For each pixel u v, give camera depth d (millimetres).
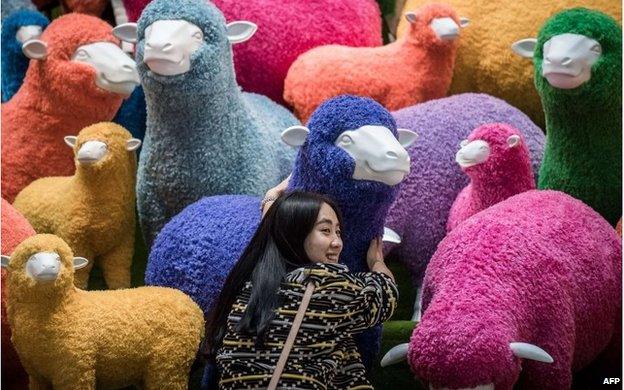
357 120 3705
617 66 4152
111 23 5387
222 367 3512
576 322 3824
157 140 4340
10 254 4129
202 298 3971
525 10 5012
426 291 3836
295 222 3559
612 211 4422
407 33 4980
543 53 4191
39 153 4777
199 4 4242
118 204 4457
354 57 4938
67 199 4453
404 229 4516
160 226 4465
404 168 3664
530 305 3676
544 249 3789
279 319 3469
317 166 3709
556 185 4402
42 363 3756
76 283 4473
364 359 3855
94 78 4648
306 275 3504
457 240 3836
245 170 4438
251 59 5137
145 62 4145
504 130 4211
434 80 4930
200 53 4160
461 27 4961
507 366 3480
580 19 4141
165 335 3793
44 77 4707
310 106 4895
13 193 4770
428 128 4609
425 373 3527
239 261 3641
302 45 5145
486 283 3643
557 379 3703
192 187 4379
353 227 3752
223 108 4344
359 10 5281
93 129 4426
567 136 4312
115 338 3736
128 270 4570
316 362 3457
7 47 5023
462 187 4562
